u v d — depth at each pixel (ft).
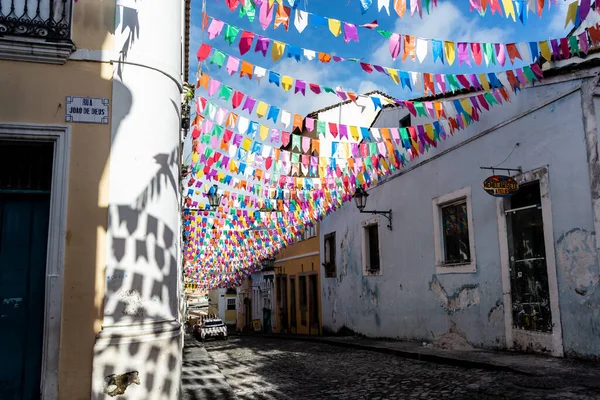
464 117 24.91
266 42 15.90
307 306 74.90
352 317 55.83
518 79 20.85
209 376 27.50
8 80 15.10
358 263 53.98
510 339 29.84
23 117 15.03
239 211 46.83
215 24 15.28
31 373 15.11
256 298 116.47
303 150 25.40
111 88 15.67
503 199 30.76
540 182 27.58
